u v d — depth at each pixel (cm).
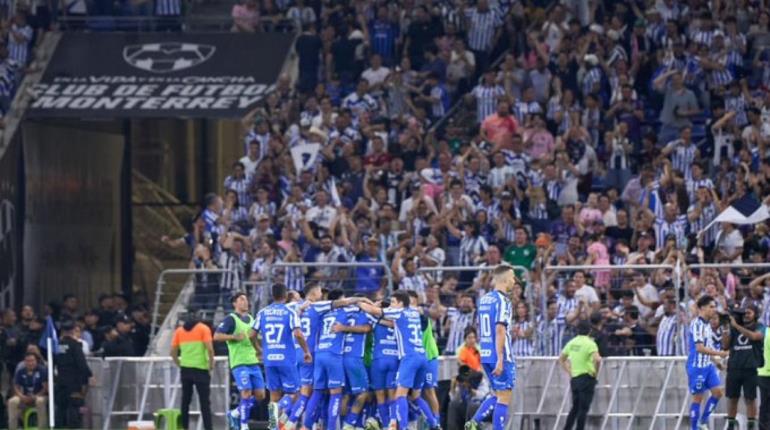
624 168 8256
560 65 8631
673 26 8656
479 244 7725
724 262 7469
